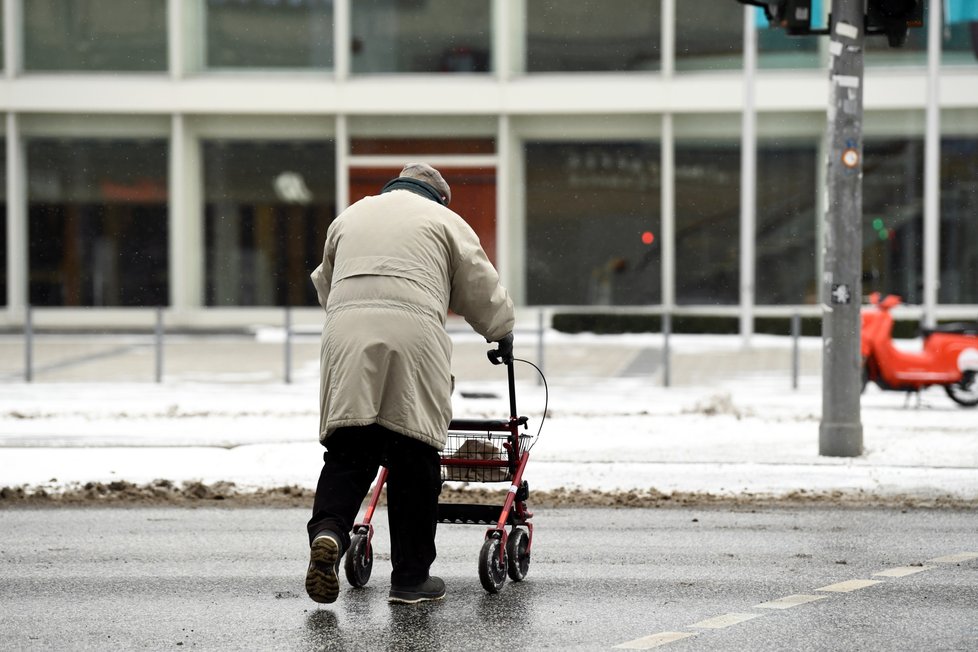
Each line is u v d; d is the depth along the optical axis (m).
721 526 26.28
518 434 20.17
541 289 87.94
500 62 87.38
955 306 84.88
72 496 29.62
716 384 57.31
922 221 84.81
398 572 19.08
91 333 86.00
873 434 39.53
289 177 88.44
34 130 87.50
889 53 85.06
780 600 19.55
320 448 35.66
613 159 87.56
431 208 18.77
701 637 17.23
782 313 85.19
